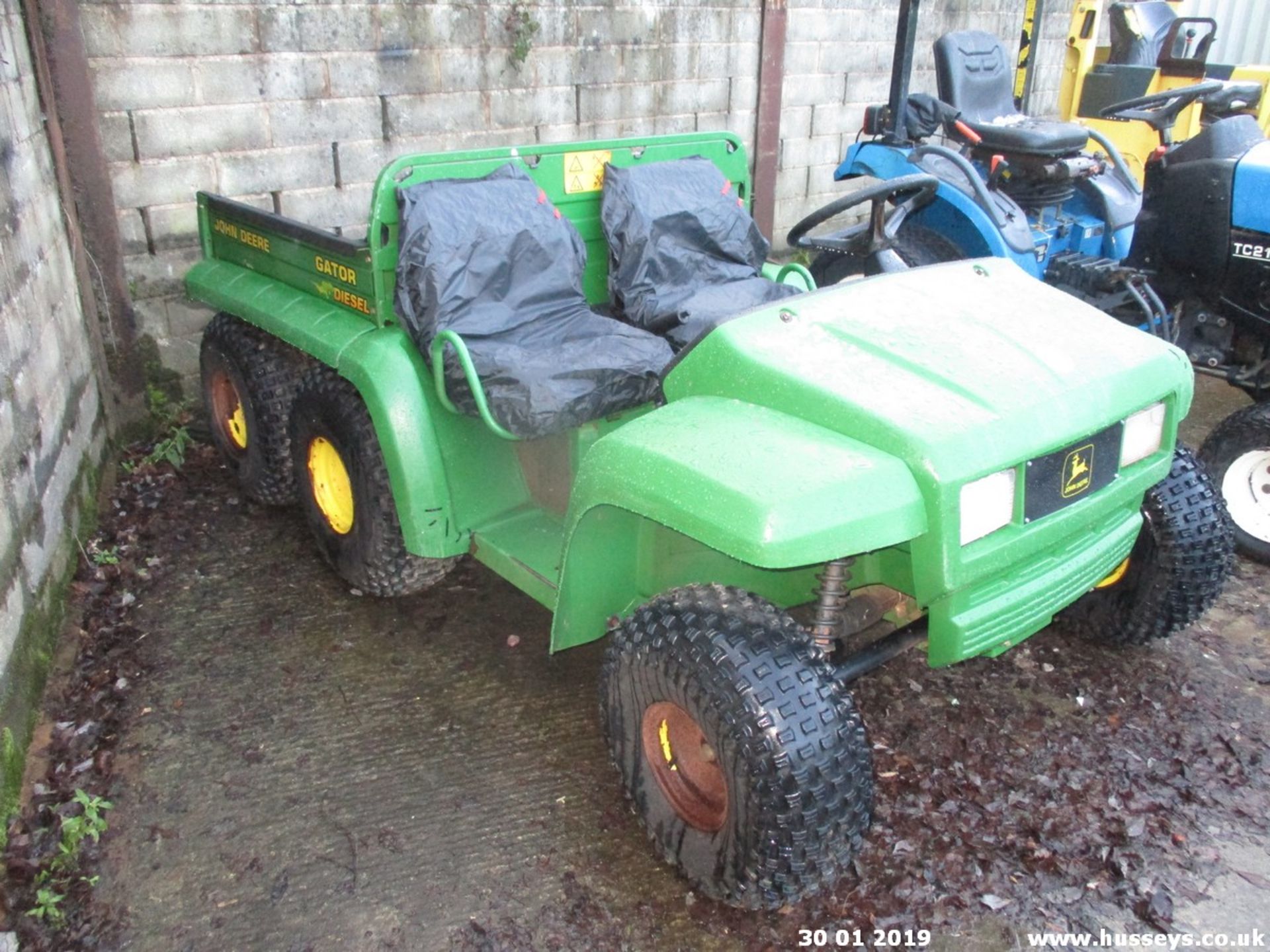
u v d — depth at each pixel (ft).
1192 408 16.06
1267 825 8.21
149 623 10.63
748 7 19.02
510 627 10.72
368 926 7.29
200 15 13.23
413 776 8.70
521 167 10.19
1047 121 16.49
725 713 6.59
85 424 12.33
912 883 7.63
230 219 11.91
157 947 7.11
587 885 7.64
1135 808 8.36
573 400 8.62
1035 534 7.14
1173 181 12.75
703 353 7.88
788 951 7.13
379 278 9.60
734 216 11.26
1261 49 31.50
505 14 15.92
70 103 12.52
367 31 14.65
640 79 18.08
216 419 13.12
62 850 7.79
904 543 7.38
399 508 9.62
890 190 12.21
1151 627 9.78
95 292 13.42
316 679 9.89
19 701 8.64
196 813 8.27
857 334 7.82
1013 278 9.21
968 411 6.93
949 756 8.92
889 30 21.86
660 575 8.34
